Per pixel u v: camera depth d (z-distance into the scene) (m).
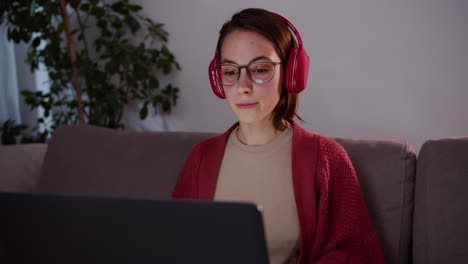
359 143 1.33
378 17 1.85
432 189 1.17
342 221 1.09
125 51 2.15
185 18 2.24
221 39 1.14
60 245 0.62
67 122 2.51
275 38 1.09
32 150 1.78
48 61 2.35
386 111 1.89
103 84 2.32
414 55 1.82
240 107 1.09
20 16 2.18
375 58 1.88
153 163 1.50
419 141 1.85
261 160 1.19
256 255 0.57
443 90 1.79
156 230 0.58
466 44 1.73
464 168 1.15
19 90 2.72
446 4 1.75
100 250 0.61
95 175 1.55
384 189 1.25
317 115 2.02
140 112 2.27
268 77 1.07
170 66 2.24
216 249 0.58
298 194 1.11
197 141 1.49
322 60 1.98
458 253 1.11
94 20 2.47
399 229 1.23
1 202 0.62
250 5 2.09
